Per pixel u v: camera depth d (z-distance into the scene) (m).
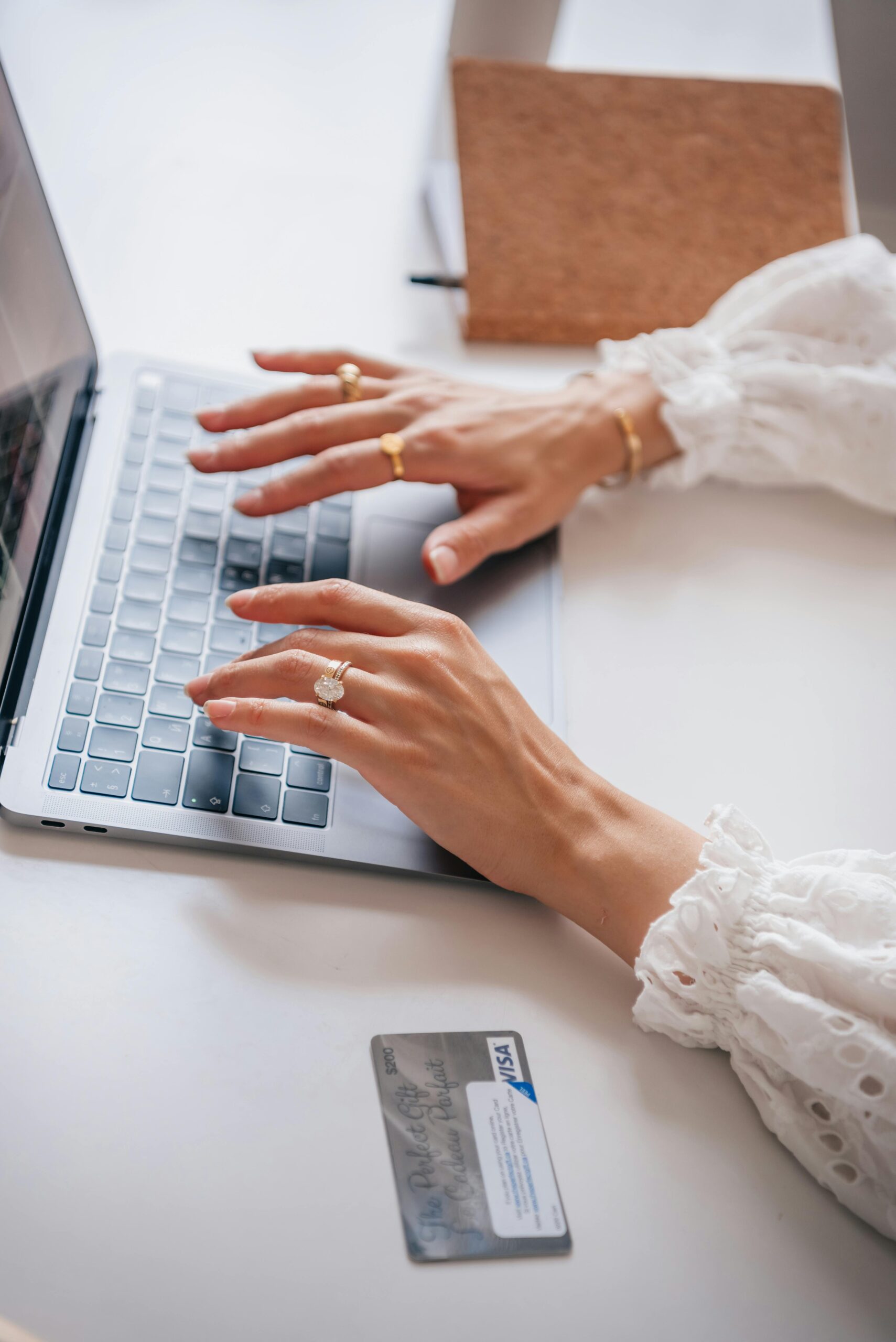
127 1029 0.43
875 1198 0.42
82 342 0.64
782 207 0.86
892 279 0.73
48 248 0.59
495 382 0.78
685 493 0.73
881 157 0.99
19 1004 0.43
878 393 0.68
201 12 1.09
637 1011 0.46
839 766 0.59
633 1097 0.45
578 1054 0.46
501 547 0.62
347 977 0.46
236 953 0.46
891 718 0.62
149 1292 0.37
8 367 0.51
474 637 0.53
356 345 0.78
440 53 1.05
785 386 0.70
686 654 0.63
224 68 1.03
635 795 0.55
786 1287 0.41
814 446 0.71
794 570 0.69
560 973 0.48
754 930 0.45
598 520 0.70
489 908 0.50
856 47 1.01
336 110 1.01
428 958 0.48
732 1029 0.45
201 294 0.79
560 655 0.60
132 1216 0.38
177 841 0.48
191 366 0.69
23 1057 0.42
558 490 0.65
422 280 0.83
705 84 0.91
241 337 0.77
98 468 0.61
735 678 0.62
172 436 0.64
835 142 0.90
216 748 0.51
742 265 0.83
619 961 0.49
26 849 0.47
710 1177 0.43
